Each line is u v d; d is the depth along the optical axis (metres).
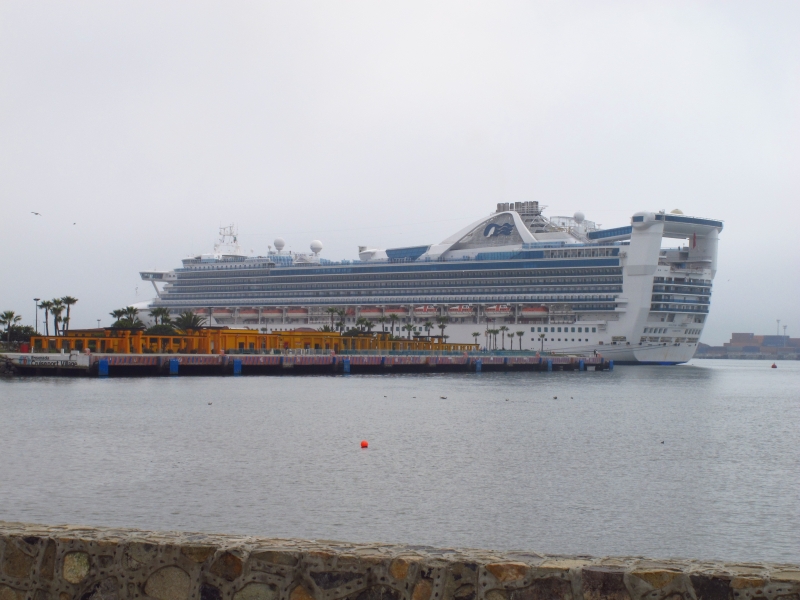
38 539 13.49
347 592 12.64
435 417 80.38
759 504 42.81
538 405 96.50
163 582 13.09
